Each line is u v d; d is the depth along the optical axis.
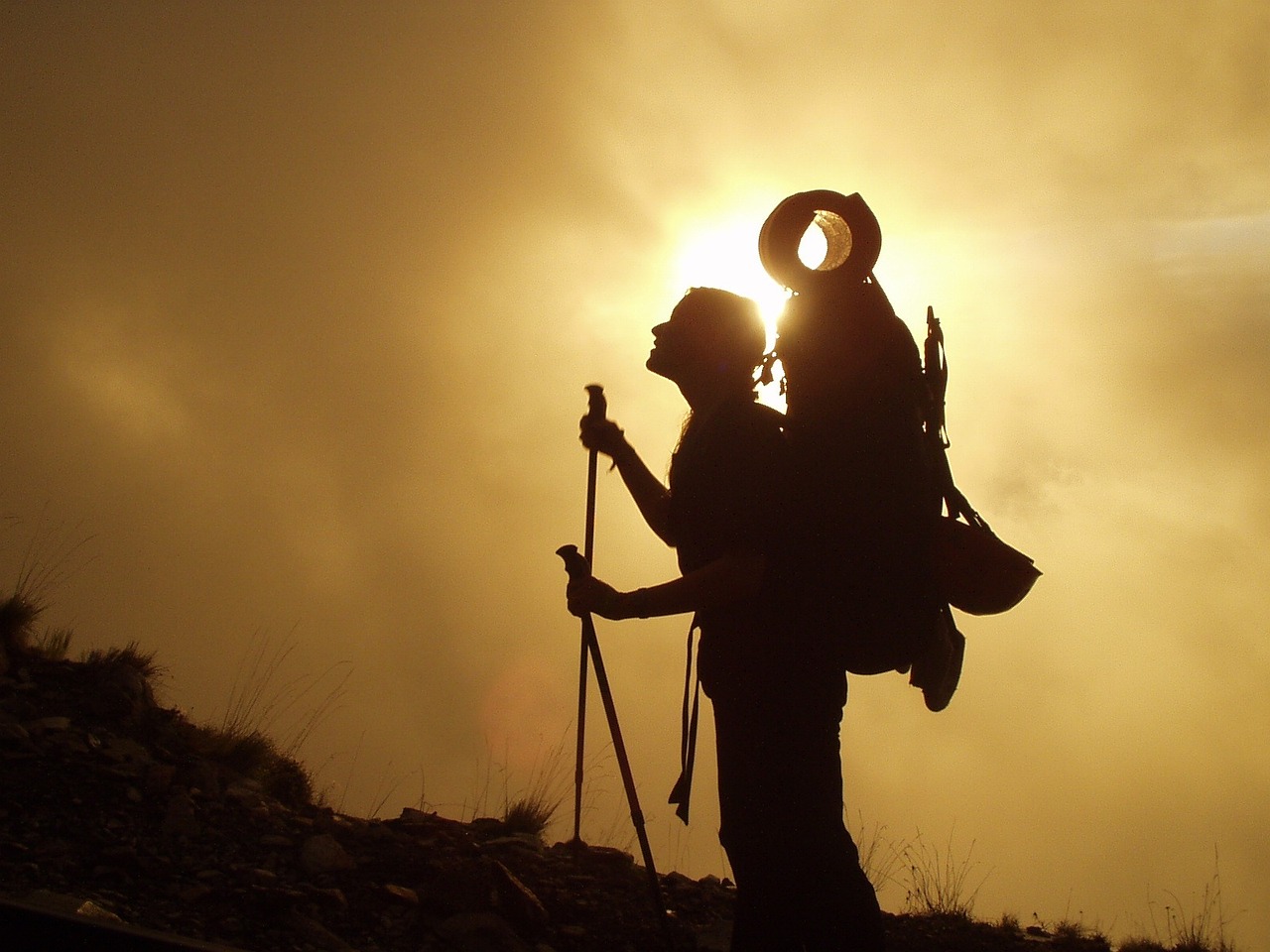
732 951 3.02
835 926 2.94
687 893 4.69
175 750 5.07
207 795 4.66
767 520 3.00
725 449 3.07
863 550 2.98
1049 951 4.78
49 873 3.90
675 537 3.22
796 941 2.97
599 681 3.35
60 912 2.85
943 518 3.09
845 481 3.01
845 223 3.23
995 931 4.98
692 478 3.13
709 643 3.11
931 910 5.29
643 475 3.63
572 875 4.63
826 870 2.96
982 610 3.04
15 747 4.61
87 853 4.08
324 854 4.36
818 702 3.02
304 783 5.27
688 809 3.10
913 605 3.00
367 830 4.68
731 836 3.03
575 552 3.31
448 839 4.77
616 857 4.94
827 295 3.16
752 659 3.02
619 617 3.11
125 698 5.18
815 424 3.08
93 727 4.98
